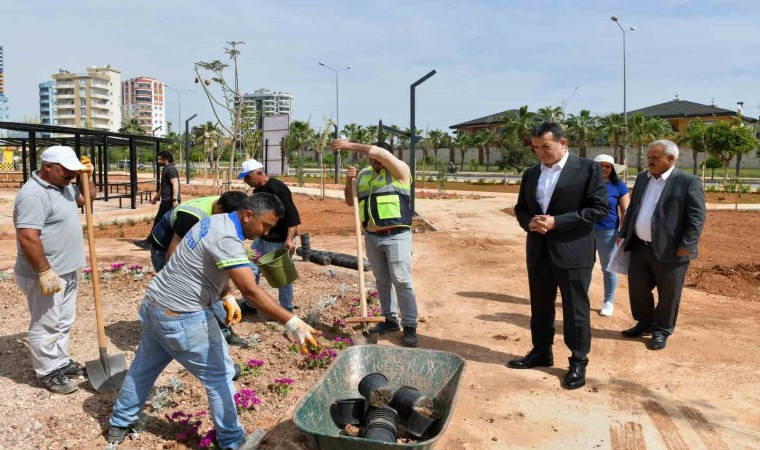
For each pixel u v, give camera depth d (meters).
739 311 7.52
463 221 17.53
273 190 6.29
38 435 4.11
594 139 71.56
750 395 4.93
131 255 10.72
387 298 6.38
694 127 41.62
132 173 20.84
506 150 45.12
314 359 5.37
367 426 3.76
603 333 6.58
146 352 3.91
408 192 5.99
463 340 6.32
